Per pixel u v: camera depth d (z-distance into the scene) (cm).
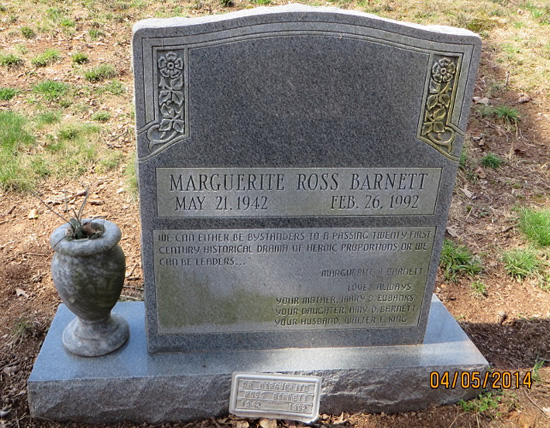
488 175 211
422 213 116
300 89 102
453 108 107
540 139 234
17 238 169
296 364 120
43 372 113
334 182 111
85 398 114
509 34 321
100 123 226
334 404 122
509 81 271
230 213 111
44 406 114
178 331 120
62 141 210
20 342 134
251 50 99
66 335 120
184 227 111
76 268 107
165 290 116
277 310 121
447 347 126
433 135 109
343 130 106
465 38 102
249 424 119
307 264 117
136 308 134
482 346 139
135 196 188
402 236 117
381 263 119
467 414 123
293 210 112
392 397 123
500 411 122
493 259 169
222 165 106
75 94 245
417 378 121
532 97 259
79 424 117
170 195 108
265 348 124
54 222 176
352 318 124
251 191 109
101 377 113
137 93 99
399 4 362
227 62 99
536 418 120
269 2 359
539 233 175
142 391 115
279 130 105
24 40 289
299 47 99
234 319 121
